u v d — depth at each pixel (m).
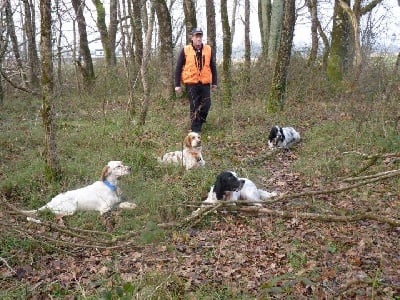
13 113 7.95
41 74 4.45
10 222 3.76
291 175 5.11
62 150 5.67
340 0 7.90
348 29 9.95
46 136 4.55
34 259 3.45
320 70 10.16
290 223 3.81
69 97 9.30
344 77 9.68
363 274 2.90
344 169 4.98
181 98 8.96
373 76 8.23
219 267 3.19
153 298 2.69
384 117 6.30
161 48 8.91
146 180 4.83
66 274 3.20
